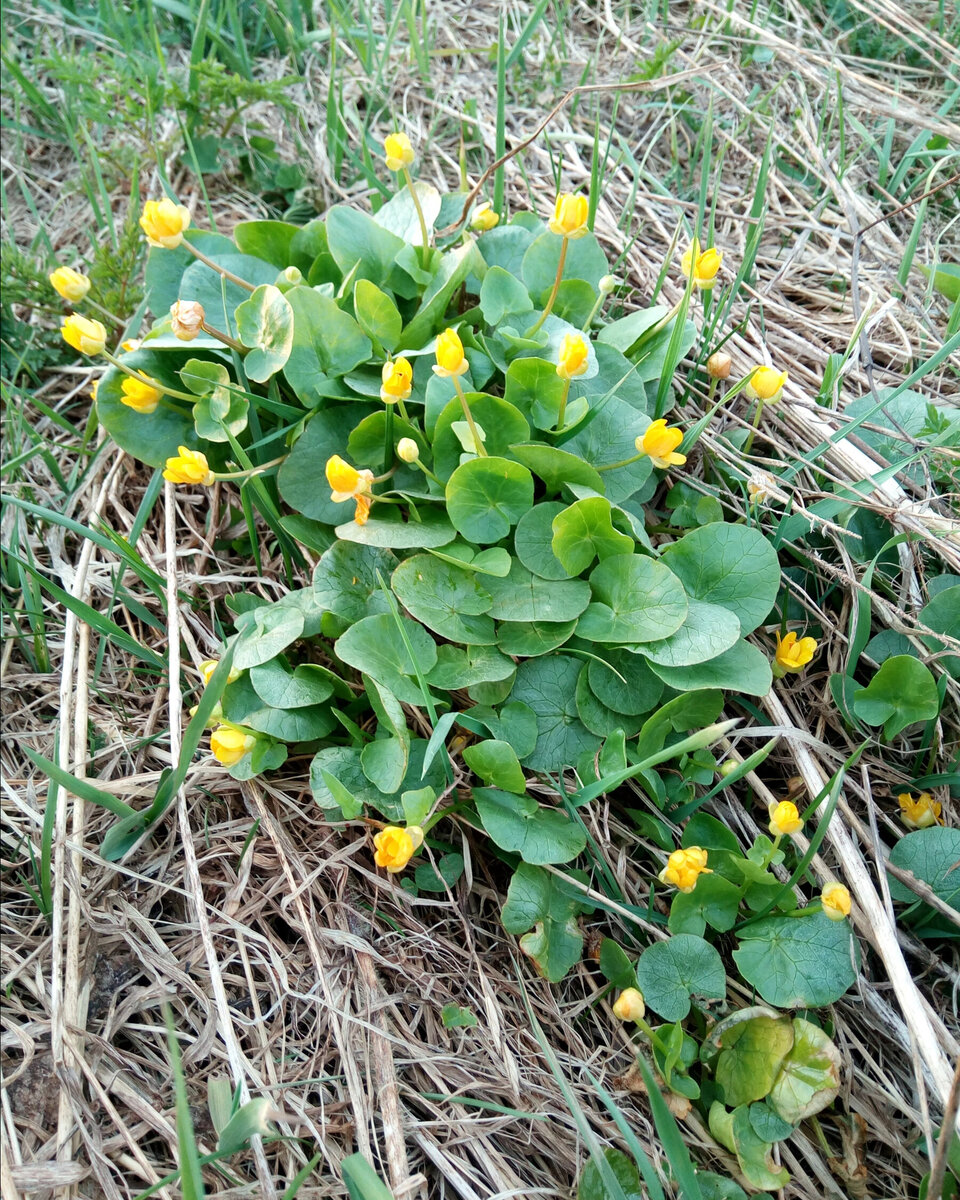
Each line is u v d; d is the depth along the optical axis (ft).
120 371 1.15
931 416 1.17
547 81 1.77
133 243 1.36
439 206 1.23
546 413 1.09
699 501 1.15
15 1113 0.82
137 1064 0.86
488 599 1.01
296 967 0.93
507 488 1.01
